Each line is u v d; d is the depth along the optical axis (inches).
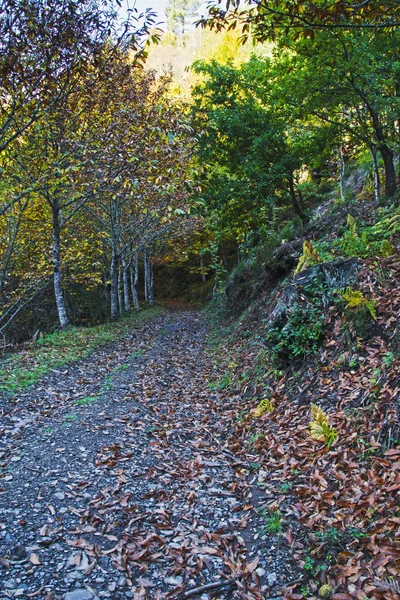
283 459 190.1
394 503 131.9
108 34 231.8
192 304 1380.4
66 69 257.0
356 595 106.9
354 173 664.4
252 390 291.9
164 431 238.1
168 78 566.9
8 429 223.0
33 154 428.5
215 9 153.1
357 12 145.6
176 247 1277.1
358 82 374.9
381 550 117.2
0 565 120.0
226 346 477.1
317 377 241.6
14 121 315.9
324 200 687.7
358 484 149.3
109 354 456.4
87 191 460.4
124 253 935.0
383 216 339.9
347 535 129.1
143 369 400.2
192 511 157.6
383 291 243.9
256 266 604.4
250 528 146.8
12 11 214.2
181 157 340.2
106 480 175.8
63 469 182.5
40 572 119.3
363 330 232.8
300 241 479.5
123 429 235.9
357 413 186.4
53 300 815.7
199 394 325.1
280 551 131.9
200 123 580.1
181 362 445.7
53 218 518.9
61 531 139.0
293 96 415.2
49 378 331.0
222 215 676.7
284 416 229.1
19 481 169.3
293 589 115.9
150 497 165.8
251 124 575.8
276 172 552.4
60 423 237.8
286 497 160.7
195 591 116.4
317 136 492.7
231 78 588.7
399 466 143.6
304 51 386.0
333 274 280.5
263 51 698.2
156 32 195.8
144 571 123.8
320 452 179.3
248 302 580.1
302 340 269.6
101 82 367.9
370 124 429.1
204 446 221.6
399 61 362.0
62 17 221.8
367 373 208.1
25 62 246.4
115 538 137.6
